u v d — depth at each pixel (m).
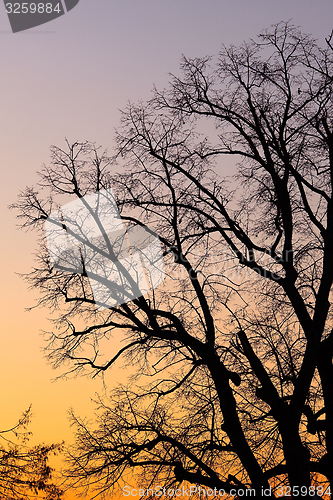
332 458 13.30
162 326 15.88
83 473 16.20
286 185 15.38
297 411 12.68
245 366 15.54
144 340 16.11
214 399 16.38
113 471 16.14
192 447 15.52
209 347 15.06
